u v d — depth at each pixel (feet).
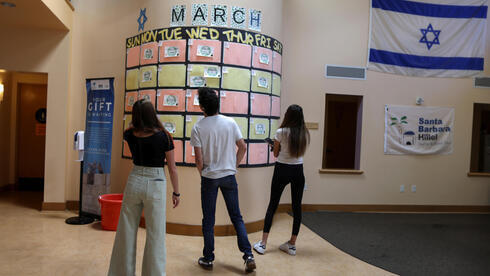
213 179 9.34
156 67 13.42
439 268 10.55
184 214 12.80
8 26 15.69
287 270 9.93
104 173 14.89
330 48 17.84
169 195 12.92
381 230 14.65
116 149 15.71
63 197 16.05
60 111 16.06
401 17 18.29
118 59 15.62
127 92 14.85
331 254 11.48
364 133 18.21
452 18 18.65
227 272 9.56
